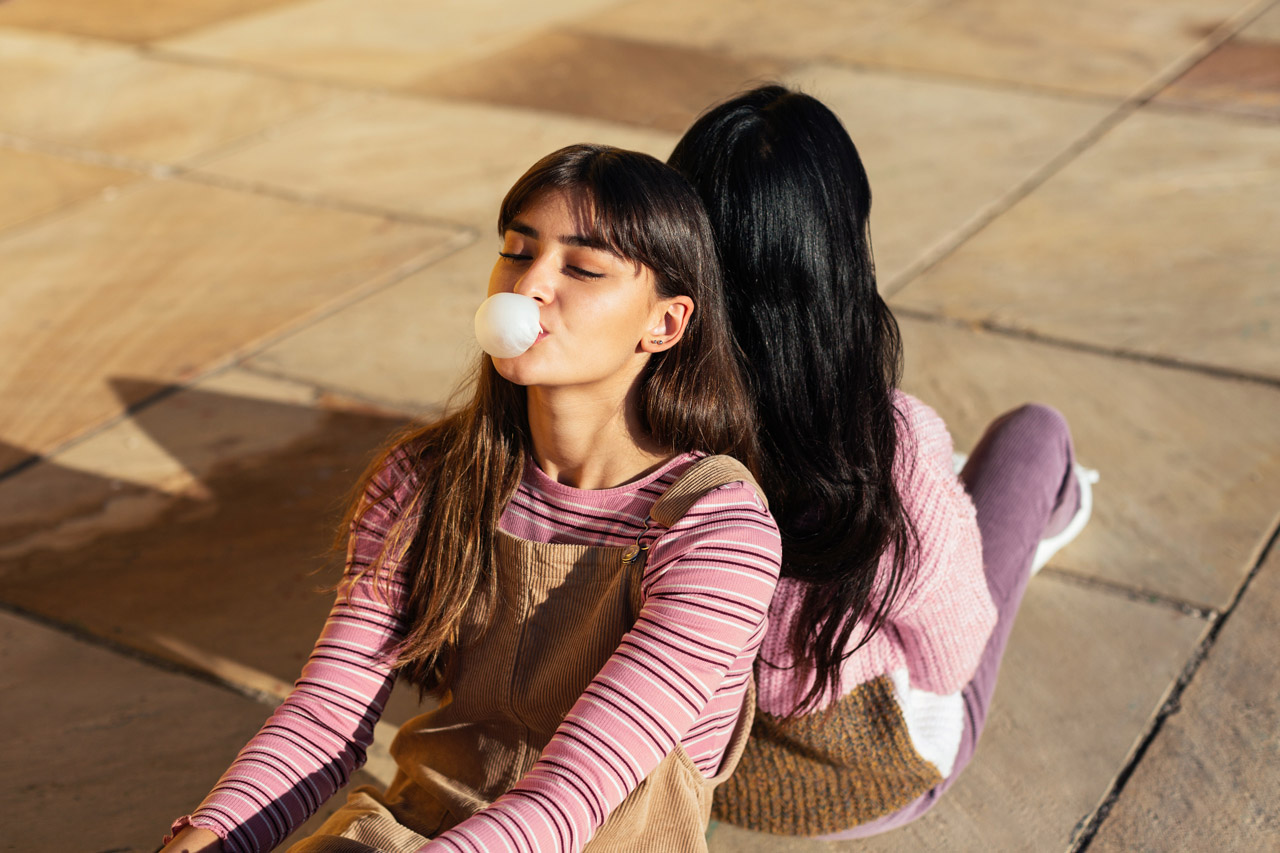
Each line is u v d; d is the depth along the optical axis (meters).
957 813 2.17
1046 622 2.62
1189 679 2.46
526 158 5.26
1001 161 5.16
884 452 1.61
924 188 4.92
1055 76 6.19
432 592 1.48
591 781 1.26
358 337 3.90
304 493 3.12
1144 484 3.07
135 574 2.83
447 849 1.19
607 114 5.75
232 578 2.81
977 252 4.37
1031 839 2.12
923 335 3.82
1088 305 3.99
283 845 2.13
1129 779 2.23
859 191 1.61
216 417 3.47
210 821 1.37
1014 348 3.74
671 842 1.39
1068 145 5.32
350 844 1.38
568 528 1.43
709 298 1.37
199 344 3.87
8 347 3.85
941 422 1.75
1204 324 3.84
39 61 6.62
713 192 1.55
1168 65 6.31
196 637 2.63
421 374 3.67
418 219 4.75
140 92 6.16
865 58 6.50
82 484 3.17
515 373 1.32
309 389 3.62
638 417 1.42
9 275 4.33
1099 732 2.33
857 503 1.58
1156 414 3.38
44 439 3.37
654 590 1.34
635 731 1.28
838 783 1.88
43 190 5.06
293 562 2.86
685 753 1.40
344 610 1.52
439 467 1.51
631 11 7.41
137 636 2.63
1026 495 2.21
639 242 1.29
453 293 4.17
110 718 2.41
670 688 1.29
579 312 1.30
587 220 1.28
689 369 1.39
